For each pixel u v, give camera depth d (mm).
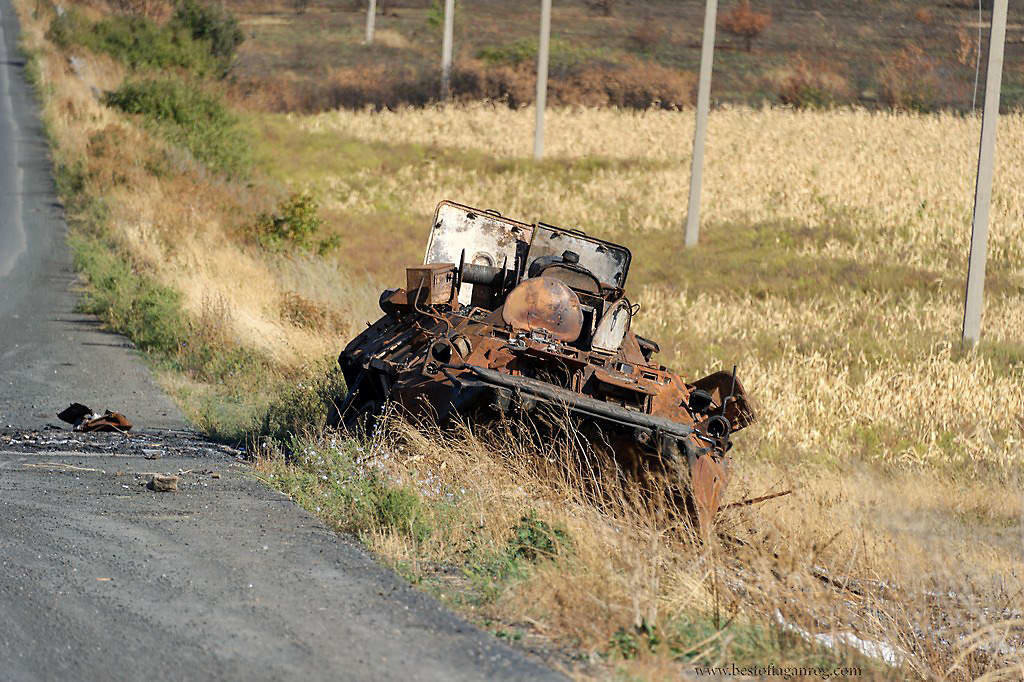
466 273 34844
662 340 69812
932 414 55562
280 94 190625
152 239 77938
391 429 27453
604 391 29156
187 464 30484
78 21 198125
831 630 19734
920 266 99188
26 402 40312
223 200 99688
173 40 193500
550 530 22109
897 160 141500
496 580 20156
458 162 146250
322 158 146500
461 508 23922
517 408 26281
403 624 17203
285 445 33719
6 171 115188
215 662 15336
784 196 126688
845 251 104938
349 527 23438
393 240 103438
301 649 15930
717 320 76500
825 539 30094
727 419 30859
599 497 26391
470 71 198750
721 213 121312
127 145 114438
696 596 19703
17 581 18484
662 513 25625
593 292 31828
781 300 85562
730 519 28906
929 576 25766
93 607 17438
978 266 71812
